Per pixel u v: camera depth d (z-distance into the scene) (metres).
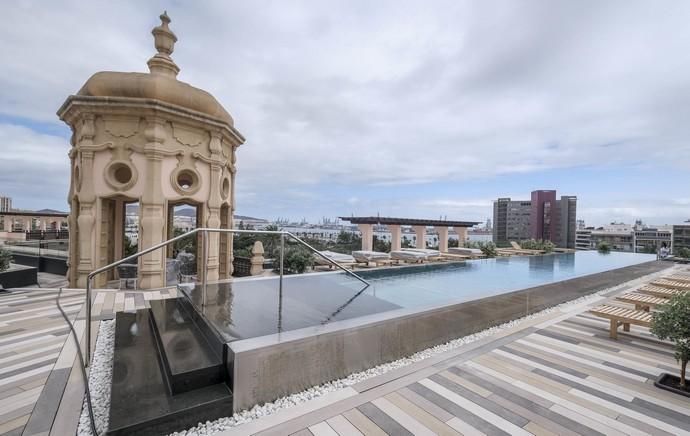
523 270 10.09
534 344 3.97
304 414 2.34
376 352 3.25
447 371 3.14
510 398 2.63
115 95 5.89
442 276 8.91
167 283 6.89
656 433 2.20
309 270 9.31
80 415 2.07
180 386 2.24
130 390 2.22
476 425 2.24
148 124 5.96
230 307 3.63
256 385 2.40
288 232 4.04
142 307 4.51
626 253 17.75
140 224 5.91
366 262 11.62
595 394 2.73
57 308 4.45
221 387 2.36
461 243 18.91
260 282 5.24
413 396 2.64
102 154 5.93
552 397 2.66
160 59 6.82
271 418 2.27
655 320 3.16
